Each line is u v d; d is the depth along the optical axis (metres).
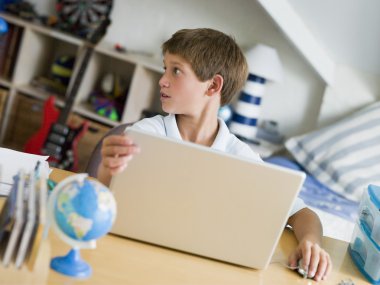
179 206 1.37
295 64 4.02
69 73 4.14
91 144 3.88
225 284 1.34
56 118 3.78
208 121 1.70
